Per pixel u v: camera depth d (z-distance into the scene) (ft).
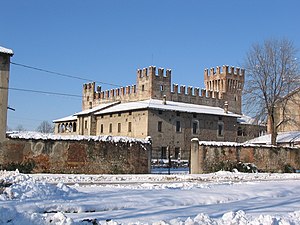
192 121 228.63
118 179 88.17
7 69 101.30
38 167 98.68
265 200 50.16
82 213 38.29
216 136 238.48
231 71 312.71
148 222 33.68
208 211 40.29
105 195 47.73
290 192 60.44
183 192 53.01
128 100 270.26
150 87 252.42
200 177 101.91
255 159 133.39
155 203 44.47
